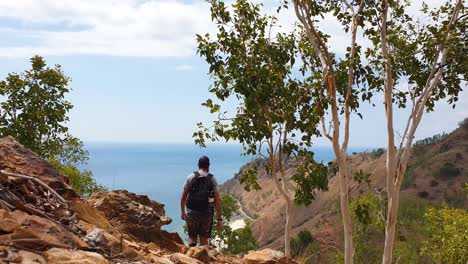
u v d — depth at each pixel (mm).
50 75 17750
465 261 27156
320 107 13781
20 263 3385
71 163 20062
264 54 13922
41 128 17641
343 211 14836
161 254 5867
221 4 13734
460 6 16797
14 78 17344
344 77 14945
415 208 64000
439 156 145375
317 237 99625
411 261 38750
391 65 16484
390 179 16750
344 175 14672
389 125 16656
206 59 13703
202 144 13359
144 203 8914
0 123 17250
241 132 13383
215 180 8656
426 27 17359
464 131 157000
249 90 13039
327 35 14930
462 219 27484
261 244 142750
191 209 8547
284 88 13406
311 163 14070
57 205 4820
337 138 14102
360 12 15609
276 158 13844
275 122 13516
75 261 3639
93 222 5086
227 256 7867
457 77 17578
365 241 41719
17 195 4531
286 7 13938
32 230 3910
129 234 6898
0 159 5230
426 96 16844
